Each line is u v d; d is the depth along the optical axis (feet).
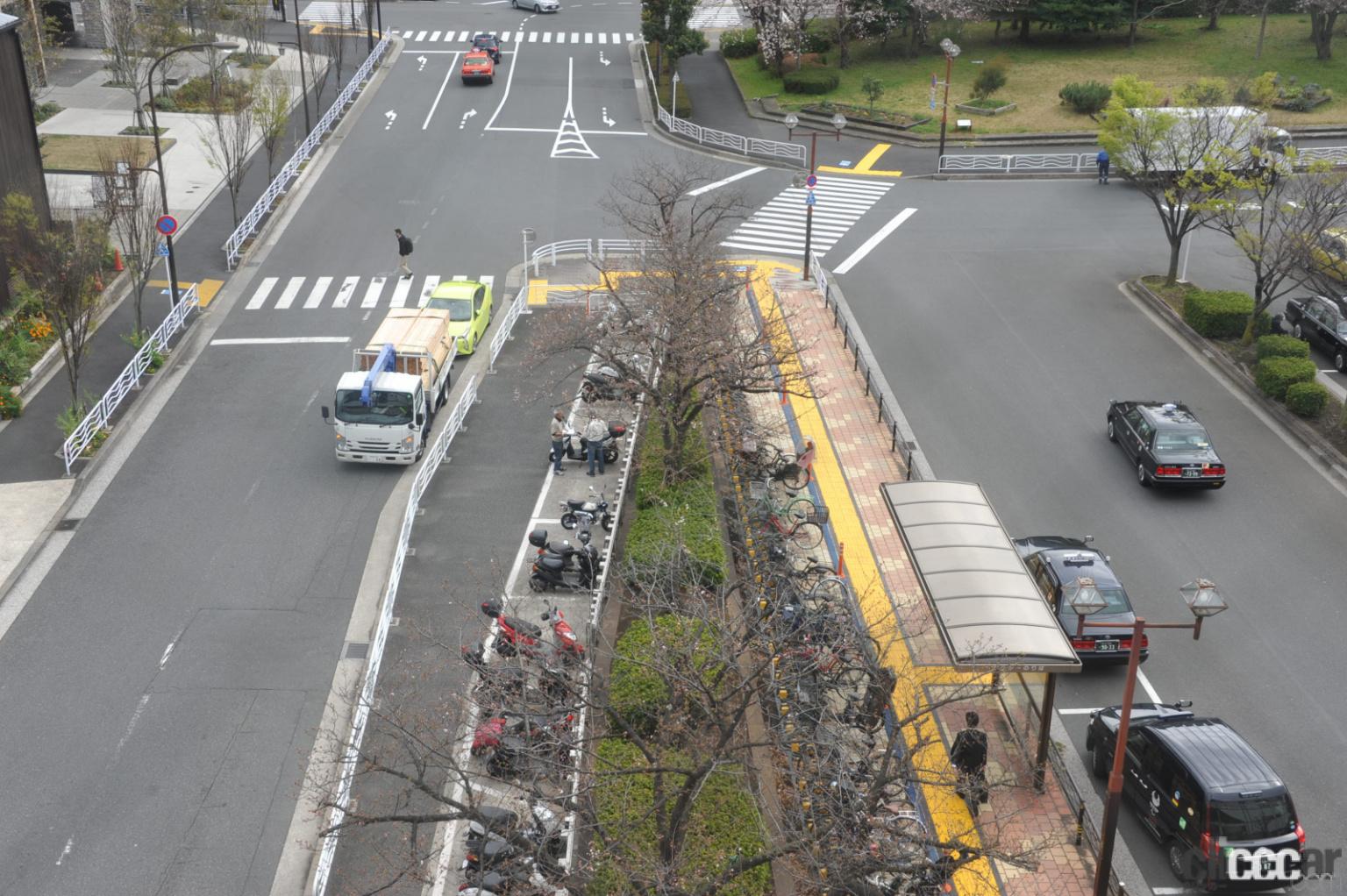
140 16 230.48
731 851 56.75
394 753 71.36
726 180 184.14
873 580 90.33
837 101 214.69
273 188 170.91
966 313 140.56
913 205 175.32
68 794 69.82
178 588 89.35
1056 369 126.93
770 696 66.44
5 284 130.62
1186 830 63.36
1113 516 100.48
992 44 244.01
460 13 294.25
